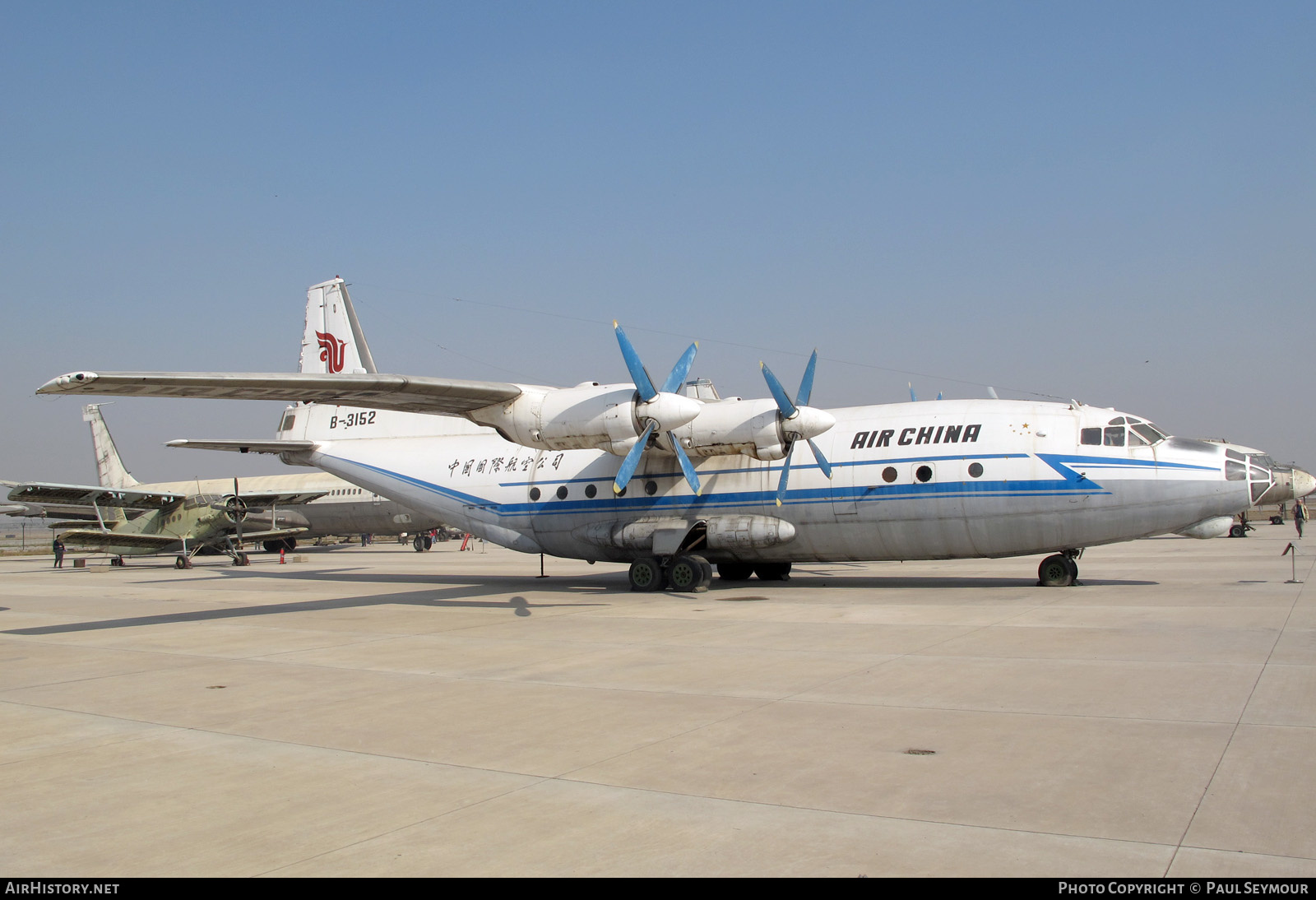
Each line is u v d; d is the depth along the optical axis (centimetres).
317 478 4522
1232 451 1574
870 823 493
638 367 1653
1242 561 2422
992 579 1955
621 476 1673
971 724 695
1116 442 1596
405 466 2238
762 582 2000
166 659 1127
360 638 1275
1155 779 550
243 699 867
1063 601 1464
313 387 1501
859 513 1733
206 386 1399
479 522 2141
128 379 1277
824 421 1688
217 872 445
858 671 918
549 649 1127
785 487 1777
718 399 2142
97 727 764
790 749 642
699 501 1867
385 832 498
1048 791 536
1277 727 659
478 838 484
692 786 563
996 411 1694
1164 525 1578
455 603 1736
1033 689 811
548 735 700
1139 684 816
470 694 862
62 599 2041
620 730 709
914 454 1702
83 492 3247
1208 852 440
